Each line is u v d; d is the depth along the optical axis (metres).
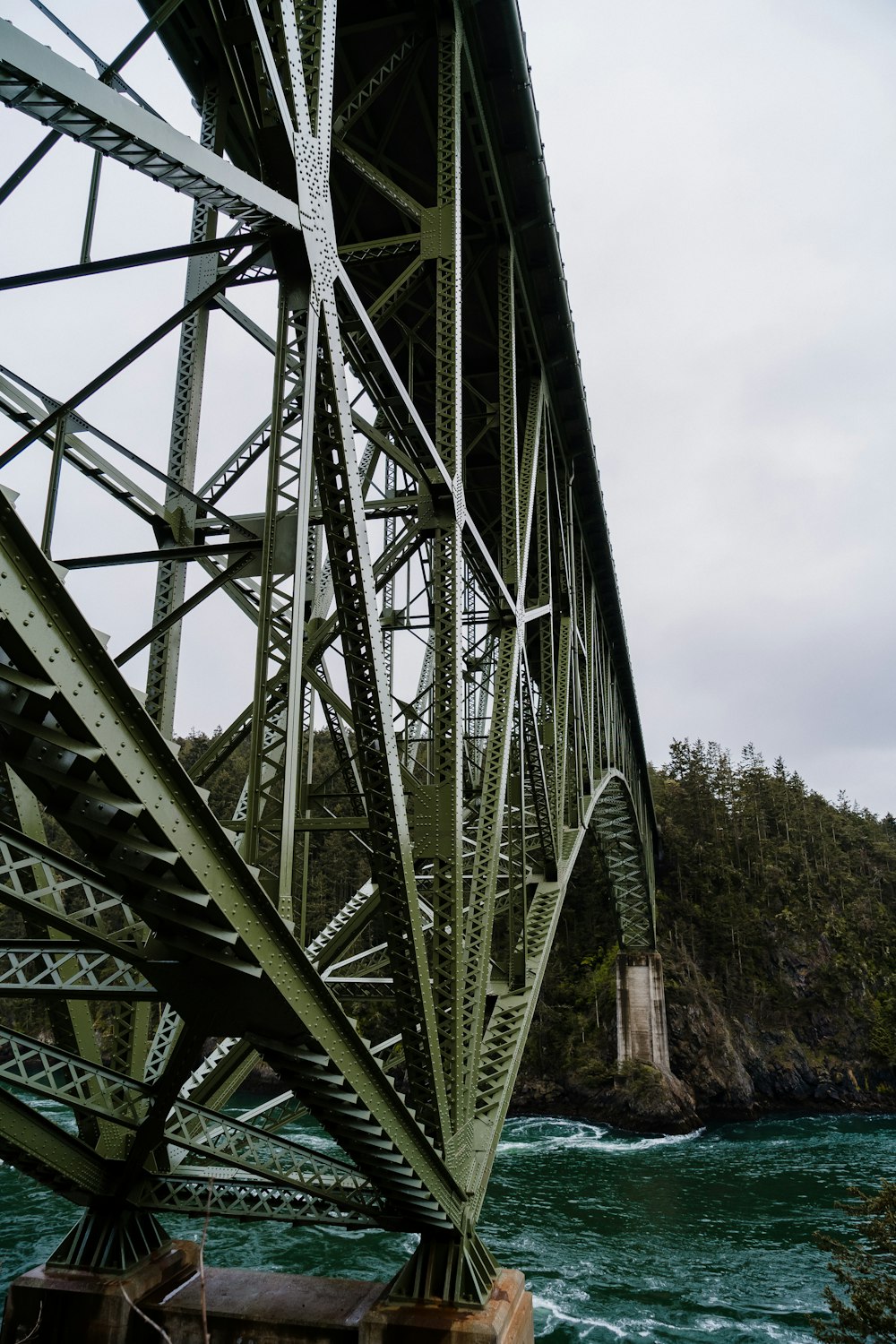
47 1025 40.75
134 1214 9.84
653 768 112.75
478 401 19.34
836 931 72.88
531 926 15.48
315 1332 8.64
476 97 13.16
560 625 20.28
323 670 11.48
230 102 10.91
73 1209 20.94
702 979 66.50
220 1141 8.55
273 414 6.21
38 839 6.86
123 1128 9.16
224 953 5.31
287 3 6.25
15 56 3.58
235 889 5.06
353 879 63.16
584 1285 20.14
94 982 6.67
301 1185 8.95
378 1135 7.21
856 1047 65.69
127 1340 8.77
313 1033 5.96
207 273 10.12
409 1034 8.35
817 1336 13.55
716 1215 27.05
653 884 59.47
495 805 11.83
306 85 6.65
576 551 26.02
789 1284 20.34
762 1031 65.50
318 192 6.45
